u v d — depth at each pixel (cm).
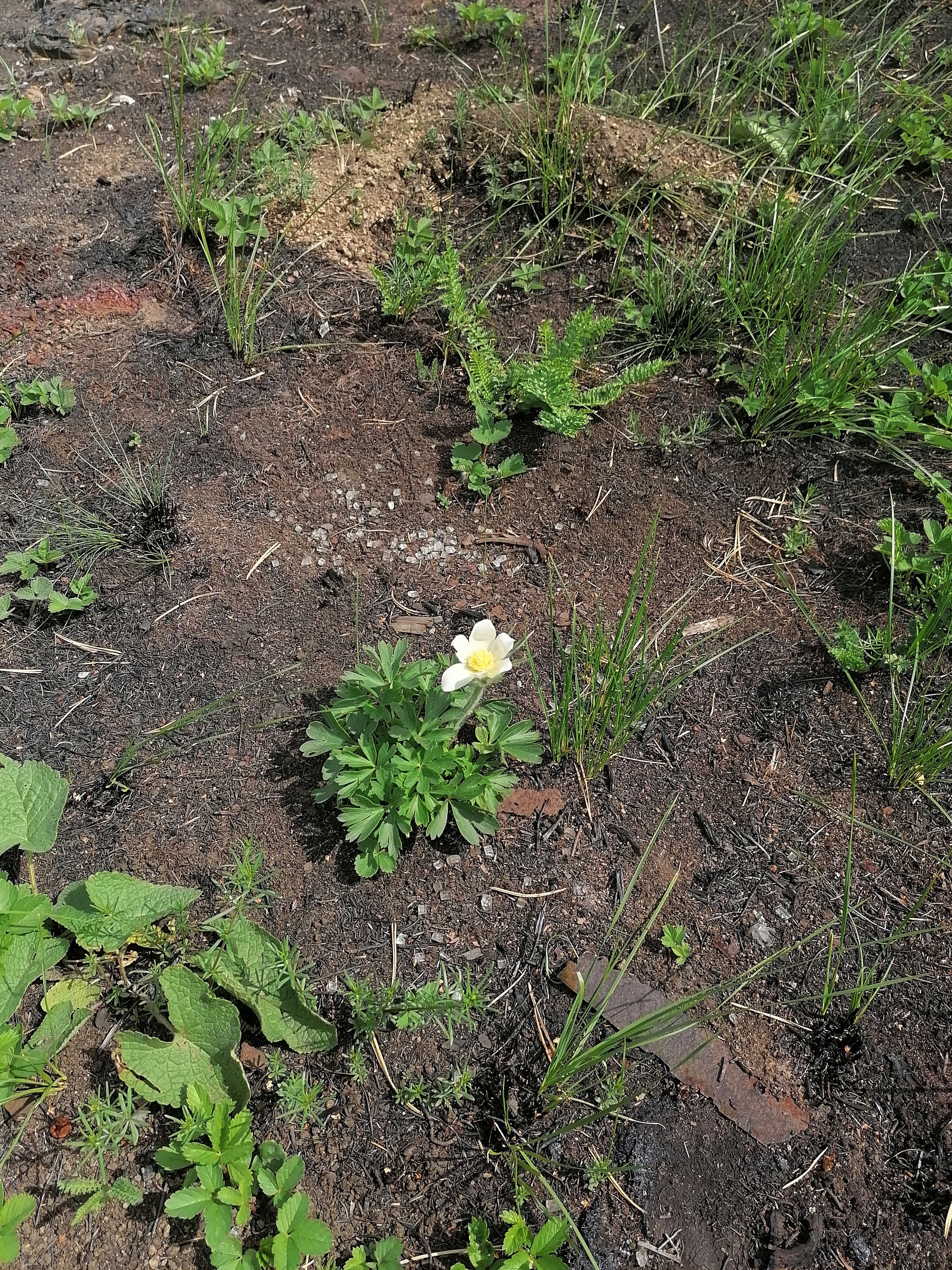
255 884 222
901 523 287
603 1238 182
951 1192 187
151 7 434
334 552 281
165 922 216
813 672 260
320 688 253
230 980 203
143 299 332
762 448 305
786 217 330
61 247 339
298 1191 184
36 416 304
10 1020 206
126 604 269
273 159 350
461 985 209
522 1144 190
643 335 328
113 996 207
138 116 384
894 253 350
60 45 412
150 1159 190
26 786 223
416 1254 180
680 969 213
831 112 367
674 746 247
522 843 230
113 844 228
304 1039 199
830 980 201
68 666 258
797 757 246
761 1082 199
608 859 229
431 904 221
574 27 407
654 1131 193
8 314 323
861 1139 194
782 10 406
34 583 266
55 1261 180
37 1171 190
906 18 423
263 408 308
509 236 354
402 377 317
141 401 309
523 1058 201
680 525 288
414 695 232
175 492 290
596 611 270
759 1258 180
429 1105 195
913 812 237
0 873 217
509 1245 171
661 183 348
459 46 416
